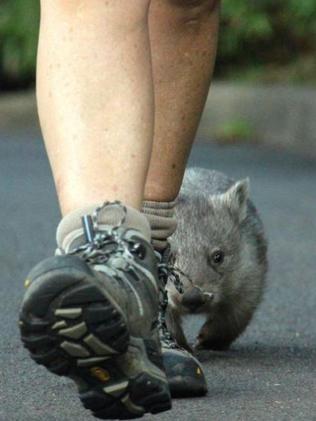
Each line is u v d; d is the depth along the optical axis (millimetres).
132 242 5344
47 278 4887
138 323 5242
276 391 6934
